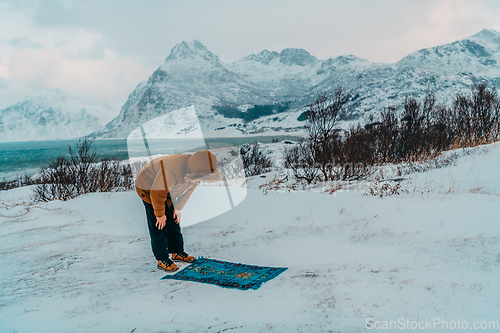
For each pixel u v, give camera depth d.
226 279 3.24
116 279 3.44
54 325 2.36
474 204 5.26
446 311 2.40
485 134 13.55
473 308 2.42
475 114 14.32
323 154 9.66
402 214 5.10
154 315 2.49
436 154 12.12
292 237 4.72
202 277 3.32
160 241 3.59
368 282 3.04
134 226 5.93
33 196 9.79
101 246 4.84
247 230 5.14
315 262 3.73
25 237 5.29
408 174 10.15
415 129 13.50
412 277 3.08
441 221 4.61
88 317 2.48
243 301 2.74
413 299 2.64
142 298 2.85
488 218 4.50
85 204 7.29
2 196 10.25
